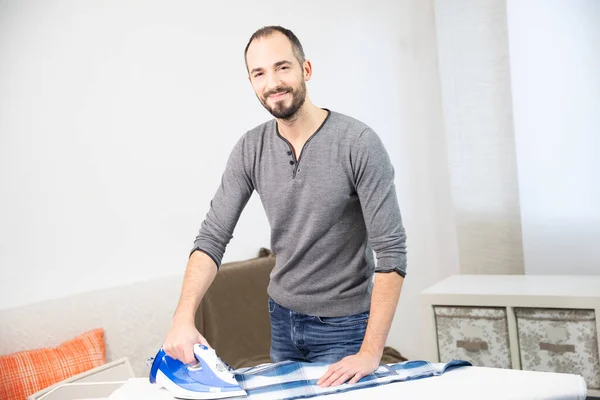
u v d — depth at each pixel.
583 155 3.27
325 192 1.97
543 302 2.85
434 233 3.81
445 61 3.58
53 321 2.73
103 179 2.96
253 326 3.07
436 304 3.05
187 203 3.23
